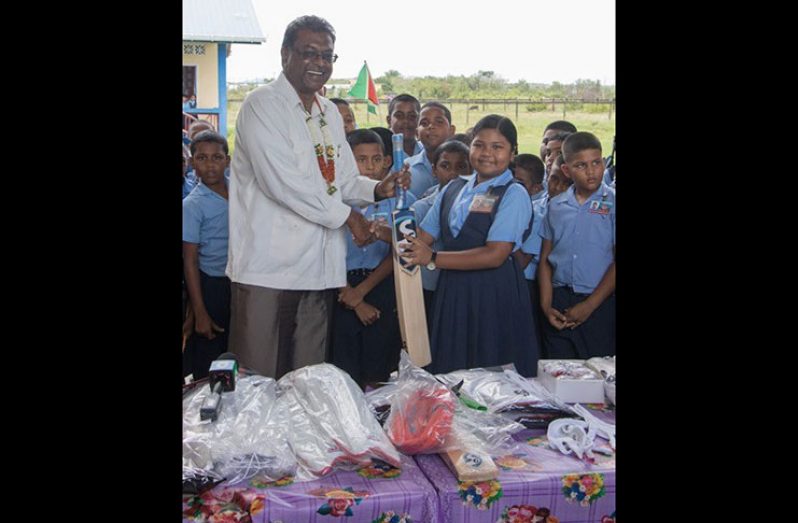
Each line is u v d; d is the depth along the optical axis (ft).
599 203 10.11
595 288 10.28
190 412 6.80
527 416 7.34
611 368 8.54
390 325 10.12
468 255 10.03
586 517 6.50
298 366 9.89
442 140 9.87
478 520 6.31
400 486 6.22
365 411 6.90
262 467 6.30
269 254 9.54
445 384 7.80
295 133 9.39
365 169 9.79
